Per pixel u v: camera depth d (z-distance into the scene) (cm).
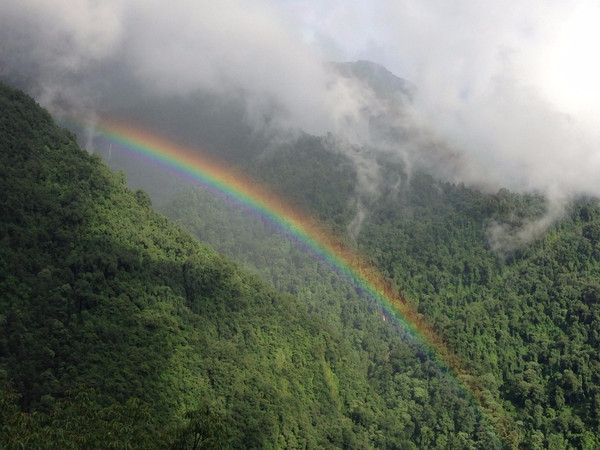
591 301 18662
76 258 11625
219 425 5653
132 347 11038
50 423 5916
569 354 16988
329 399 14312
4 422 5288
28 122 13312
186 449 5606
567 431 15250
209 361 12044
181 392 11138
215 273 14162
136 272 12531
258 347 13625
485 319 19300
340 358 15838
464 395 16938
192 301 13312
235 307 13950
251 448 11212
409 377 18062
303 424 12575
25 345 10012
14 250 11225
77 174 13250
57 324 10500
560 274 19862
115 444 5497
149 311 11981
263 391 12375
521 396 16412
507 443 15350
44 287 10931
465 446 15500
